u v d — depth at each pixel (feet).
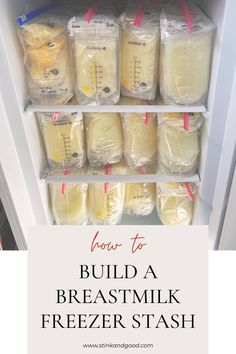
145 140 3.92
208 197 3.90
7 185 3.44
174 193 4.23
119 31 3.18
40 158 4.01
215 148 3.46
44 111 3.46
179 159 3.81
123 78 3.47
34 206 4.16
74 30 3.07
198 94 3.34
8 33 2.99
